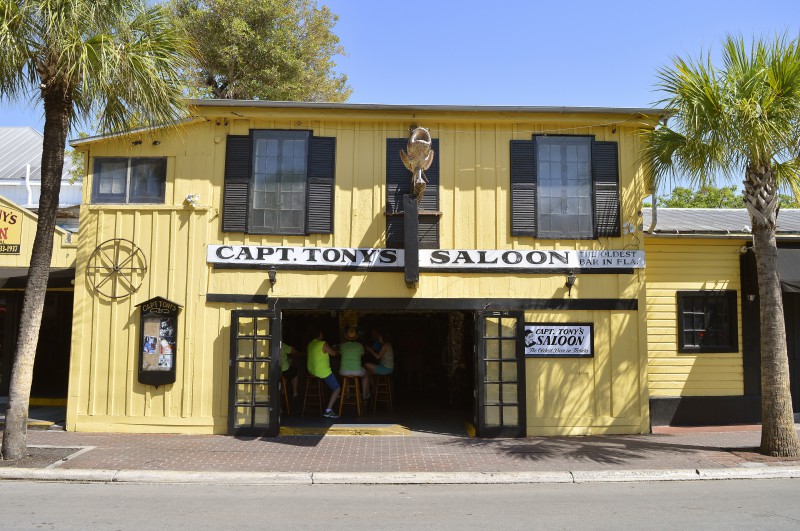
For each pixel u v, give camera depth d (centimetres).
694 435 1154
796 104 931
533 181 1202
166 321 1160
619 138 1223
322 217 1183
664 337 1245
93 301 1167
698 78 960
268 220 1185
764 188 989
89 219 1182
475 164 1207
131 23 938
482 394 1153
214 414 1148
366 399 1409
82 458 943
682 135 1006
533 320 1184
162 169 1197
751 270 1238
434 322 1734
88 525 641
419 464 939
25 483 846
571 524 654
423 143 1069
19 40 865
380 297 1170
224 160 1193
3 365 1412
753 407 1248
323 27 2445
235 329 1145
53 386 1432
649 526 646
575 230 1202
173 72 945
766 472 907
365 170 1199
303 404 1370
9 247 1345
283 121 1202
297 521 663
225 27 2091
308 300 1166
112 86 909
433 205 1193
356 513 699
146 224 1180
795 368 1296
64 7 856
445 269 1173
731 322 1259
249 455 990
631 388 1179
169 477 870
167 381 1146
